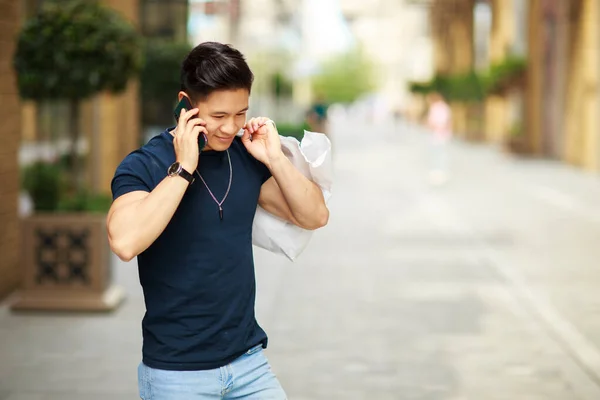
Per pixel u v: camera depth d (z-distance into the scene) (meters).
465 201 16.94
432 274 9.77
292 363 6.37
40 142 21.67
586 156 23.91
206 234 2.78
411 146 40.56
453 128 48.56
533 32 28.80
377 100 98.56
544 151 28.81
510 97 33.03
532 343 6.91
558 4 26.22
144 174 2.75
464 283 9.27
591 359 6.46
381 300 8.47
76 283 7.79
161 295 2.80
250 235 2.92
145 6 27.86
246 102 2.72
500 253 11.07
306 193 2.94
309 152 3.07
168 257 2.78
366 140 47.38
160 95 24.89
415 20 106.75
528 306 8.19
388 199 17.41
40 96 9.83
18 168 8.71
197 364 2.80
